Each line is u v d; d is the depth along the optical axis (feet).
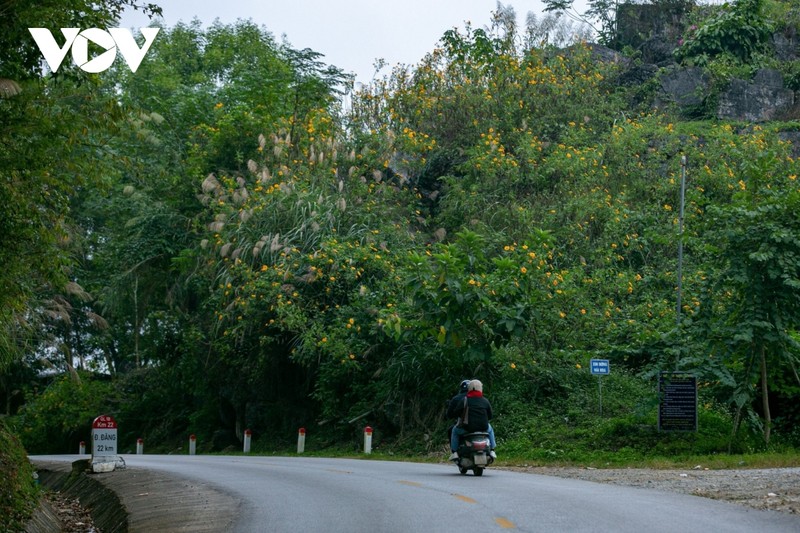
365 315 93.50
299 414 108.17
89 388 144.36
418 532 30.35
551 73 125.90
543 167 110.32
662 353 73.51
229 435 121.80
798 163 97.45
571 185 107.04
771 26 143.23
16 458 51.37
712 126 121.49
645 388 82.43
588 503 37.88
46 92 51.19
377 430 93.56
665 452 69.05
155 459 89.04
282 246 96.58
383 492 44.55
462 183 114.01
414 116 126.11
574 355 82.74
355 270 94.43
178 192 130.62
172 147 131.95
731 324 70.33
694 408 69.67
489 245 98.22
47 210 49.39
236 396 117.50
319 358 96.89
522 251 83.20
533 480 51.13
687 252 98.02
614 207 100.99
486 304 75.20
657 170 111.34
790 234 65.46
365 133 120.57
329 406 98.78
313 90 133.39
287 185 103.40
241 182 107.55
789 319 67.67
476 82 128.47
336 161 112.06
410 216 112.88
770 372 72.79
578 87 126.11
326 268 96.68
